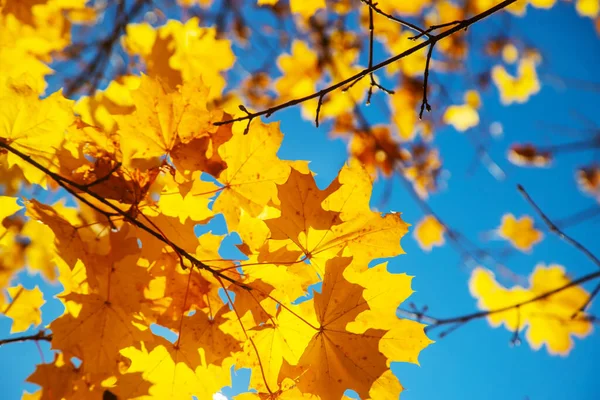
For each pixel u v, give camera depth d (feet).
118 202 2.59
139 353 2.61
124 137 2.54
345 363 2.59
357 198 2.64
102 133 2.59
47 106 2.56
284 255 2.63
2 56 3.44
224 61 3.40
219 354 2.64
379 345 2.60
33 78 2.55
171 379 2.63
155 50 3.37
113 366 2.56
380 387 2.58
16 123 2.54
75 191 2.59
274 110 2.48
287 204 2.62
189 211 2.64
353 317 2.60
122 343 2.57
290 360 2.65
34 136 2.56
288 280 2.64
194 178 2.60
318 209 2.63
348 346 2.60
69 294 2.53
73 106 2.58
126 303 2.59
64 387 2.63
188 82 2.53
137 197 2.60
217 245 2.66
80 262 2.60
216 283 2.67
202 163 2.59
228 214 2.65
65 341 2.50
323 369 2.60
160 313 2.63
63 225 2.54
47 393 2.61
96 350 2.54
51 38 3.56
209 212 2.65
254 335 2.65
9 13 3.45
